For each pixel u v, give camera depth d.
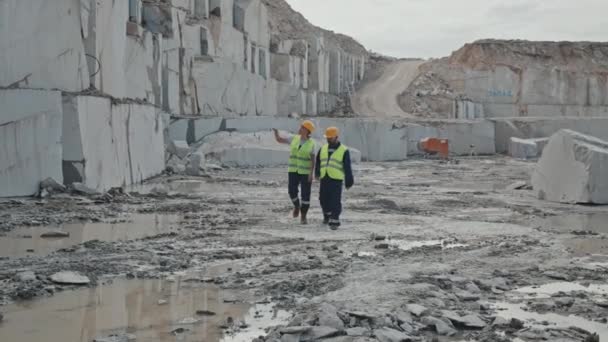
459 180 23.27
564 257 8.79
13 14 13.27
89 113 14.61
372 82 72.31
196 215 12.28
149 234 10.01
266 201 14.87
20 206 12.34
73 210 12.33
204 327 5.45
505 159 36.75
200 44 32.28
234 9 39.81
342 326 5.20
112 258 8.05
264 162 26.81
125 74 19.86
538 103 65.00
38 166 13.59
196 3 33.44
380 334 5.03
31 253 8.30
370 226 11.37
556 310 6.11
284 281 6.92
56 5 14.38
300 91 49.12
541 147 38.69
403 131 35.84
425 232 10.82
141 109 19.47
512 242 9.95
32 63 13.82
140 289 6.68
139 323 5.54
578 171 15.49
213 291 6.64
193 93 30.69
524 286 7.09
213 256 8.31
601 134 41.50
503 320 5.61
